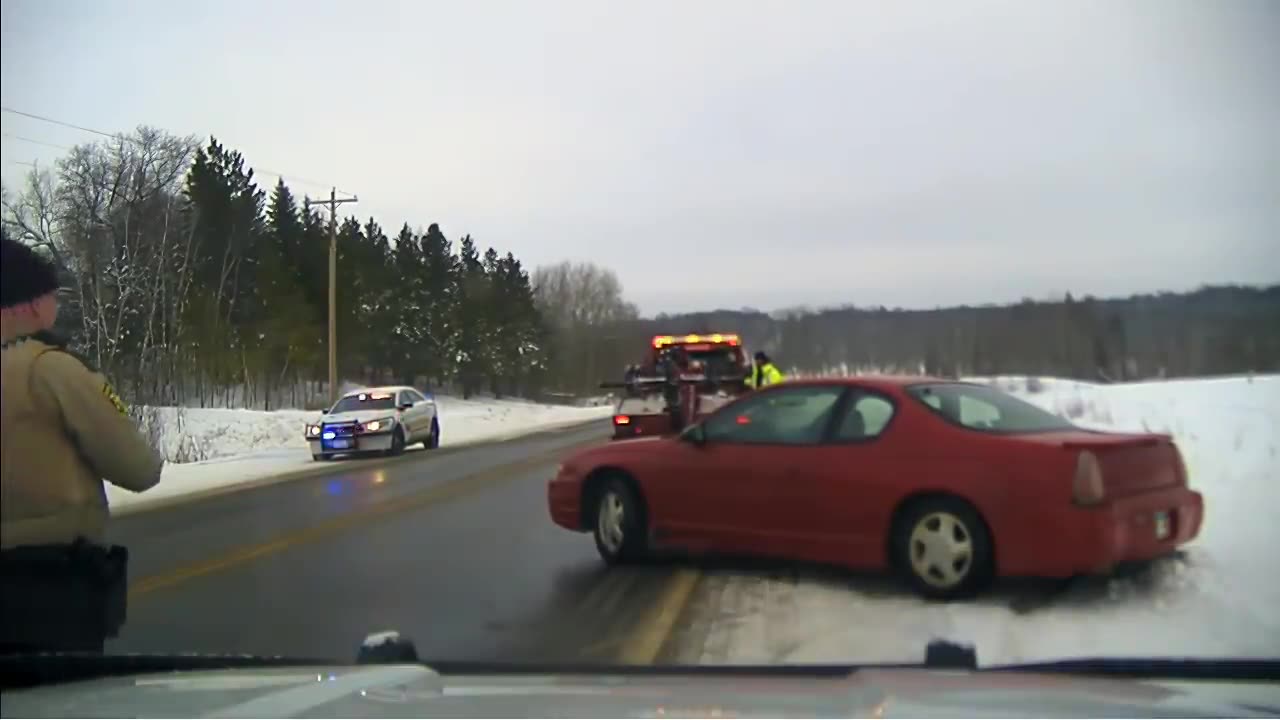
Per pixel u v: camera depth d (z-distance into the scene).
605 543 7.82
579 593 6.82
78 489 3.35
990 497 5.92
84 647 3.34
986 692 3.38
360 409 23.38
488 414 43.50
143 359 27.02
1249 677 4.10
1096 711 3.18
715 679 3.81
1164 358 29.08
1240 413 17.17
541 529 9.89
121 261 33.78
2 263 3.32
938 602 6.09
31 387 3.26
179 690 3.57
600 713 3.18
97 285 31.72
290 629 6.05
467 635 5.77
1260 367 27.66
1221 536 7.66
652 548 7.85
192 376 40.97
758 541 6.93
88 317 31.19
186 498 14.32
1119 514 5.75
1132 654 4.89
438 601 6.70
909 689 3.45
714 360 18.22
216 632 5.98
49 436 3.30
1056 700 3.27
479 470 17.00
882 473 6.36
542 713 3.18
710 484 7.17
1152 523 6.05
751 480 6.96
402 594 6.95
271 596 7.02
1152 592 6.14
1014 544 5.85
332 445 21.70
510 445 24.03
